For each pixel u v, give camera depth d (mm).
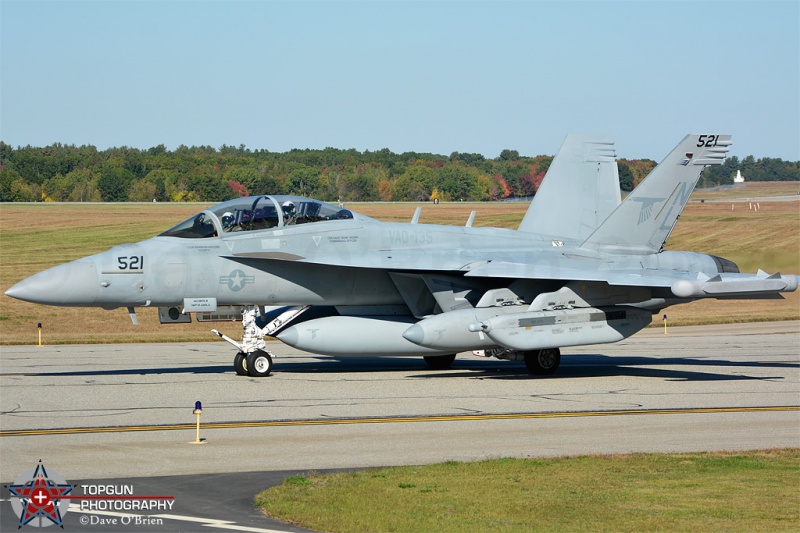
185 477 33031
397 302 66812
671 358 77188
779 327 108750
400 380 61156
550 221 74188
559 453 38000
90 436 40469
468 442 40062
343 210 66438
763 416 47469
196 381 59156
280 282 62219
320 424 43906
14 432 41312
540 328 60812
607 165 76125
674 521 28188
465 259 65438
